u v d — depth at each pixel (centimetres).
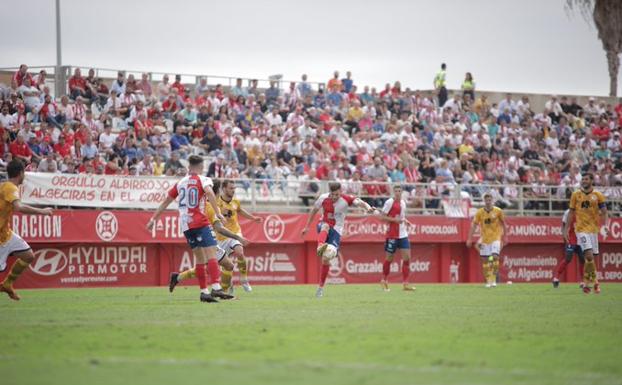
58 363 1241
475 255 4912
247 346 1422
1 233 2362
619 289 3616
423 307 2331
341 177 4834
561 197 5281
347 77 5853
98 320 1859
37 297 2800
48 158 4000
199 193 2342
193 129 4766
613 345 1491
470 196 4950
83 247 3938
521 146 5900
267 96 5425
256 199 4500
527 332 1677
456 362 1270
